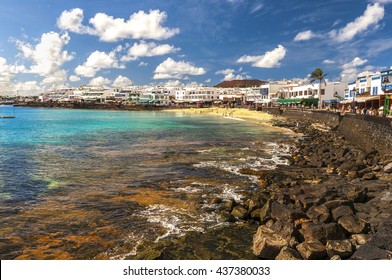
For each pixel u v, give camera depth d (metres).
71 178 22.95
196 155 32.50
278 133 55.41
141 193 19.17
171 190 19.80
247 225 14.45
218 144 41.12
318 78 93.50
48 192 19.53
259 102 131.25
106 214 15.80
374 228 12.48
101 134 53.41
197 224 14.56
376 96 55.69
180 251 12.04
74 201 17.80
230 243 12.70
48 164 27.86
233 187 20.53
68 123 79.38
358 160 26.67
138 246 12.52
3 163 28.27
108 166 26.98
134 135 51.94
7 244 12.70
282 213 13.95
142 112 147.75
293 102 105.94
